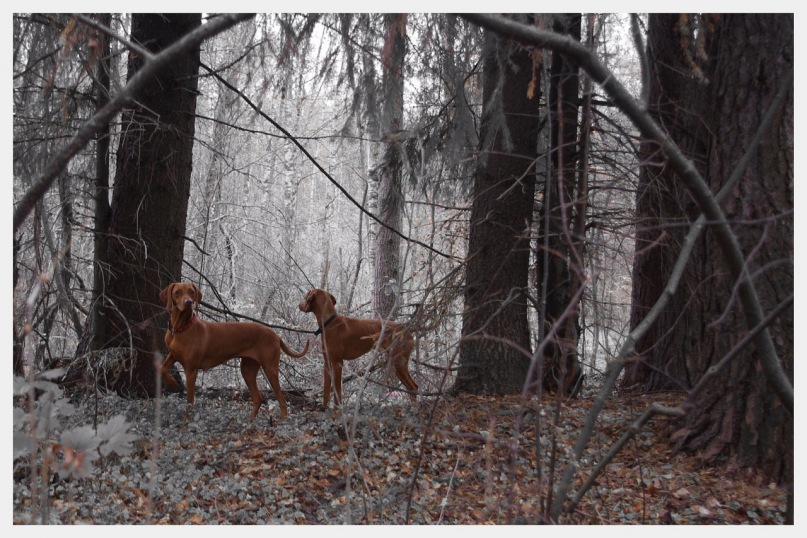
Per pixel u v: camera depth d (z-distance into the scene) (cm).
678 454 537
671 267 742
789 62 485
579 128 719
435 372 769
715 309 522
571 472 331
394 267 1239
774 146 484
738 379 506
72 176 705
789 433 477
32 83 622
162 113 718
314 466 531
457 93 636
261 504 464
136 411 631
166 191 727
